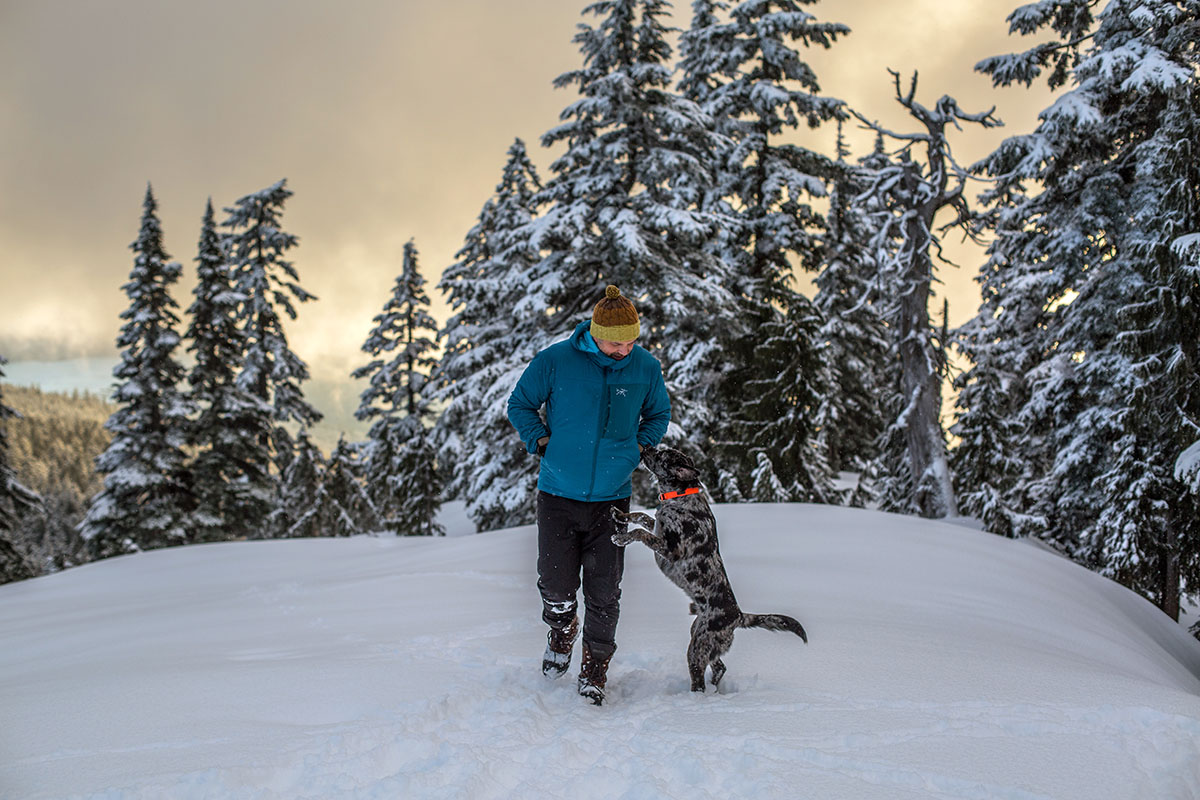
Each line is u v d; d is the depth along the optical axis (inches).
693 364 724.0
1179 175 573.6
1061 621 284.7
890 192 692.1
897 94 659.4
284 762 106.8
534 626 214.1
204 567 519.5
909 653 176.9
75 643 257.6
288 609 283.1
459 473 940.0
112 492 972.6
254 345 1118.4
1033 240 727.1
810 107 789.2
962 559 364.5
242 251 1150.3
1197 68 624.4
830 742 115.1
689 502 152.9
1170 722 118.3
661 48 685.9
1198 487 494.9
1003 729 119.1
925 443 667.4
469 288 692.7
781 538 393.7
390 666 164.6
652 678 163.3
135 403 1015.6
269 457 1095.6
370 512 1159.6
